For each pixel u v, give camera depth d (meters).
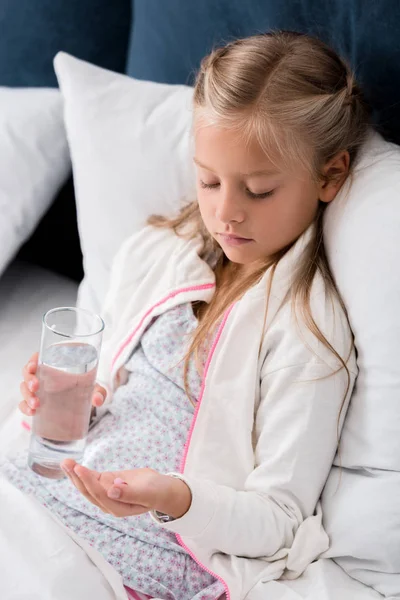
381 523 1.12
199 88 1.25
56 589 1.10
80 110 1.59
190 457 1.24
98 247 1.60
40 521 1.18
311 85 1.21
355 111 1.27
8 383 1.51
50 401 1.18
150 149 1.54
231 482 1.23
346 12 1.40
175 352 1.33
